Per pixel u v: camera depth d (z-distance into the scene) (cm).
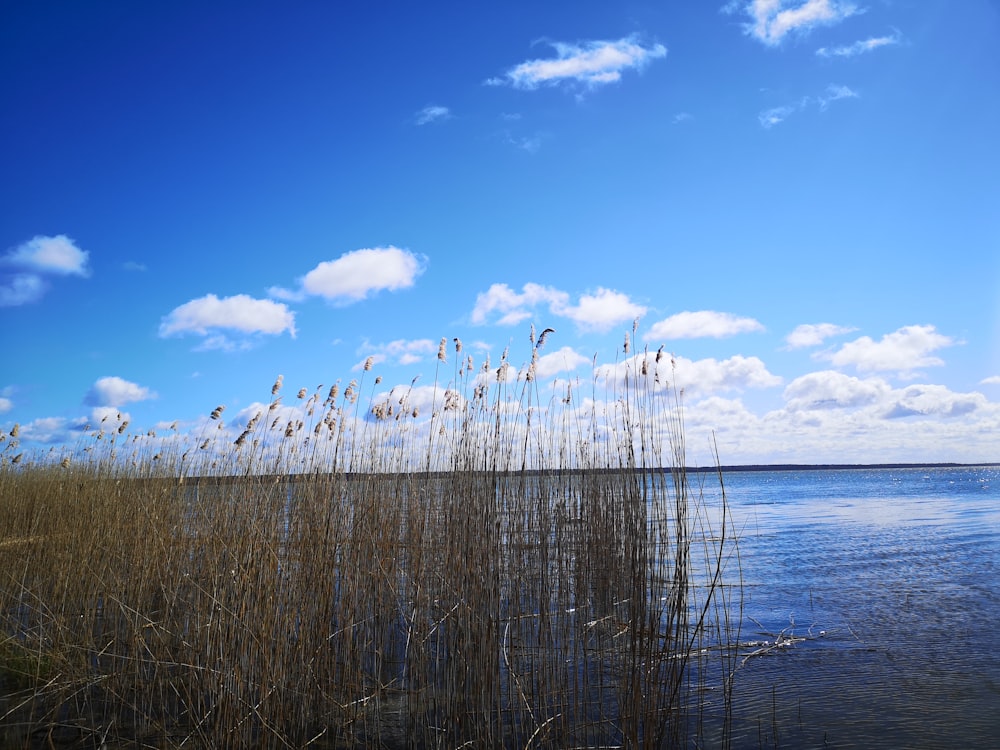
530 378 764
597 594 686
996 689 634
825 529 2023
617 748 507
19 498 1152
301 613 582
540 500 682
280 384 741
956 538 1734
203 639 591
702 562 1416
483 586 562
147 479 916
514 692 578
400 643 696
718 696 635
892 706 599
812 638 816
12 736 543
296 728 552
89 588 718
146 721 569
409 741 549
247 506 645
